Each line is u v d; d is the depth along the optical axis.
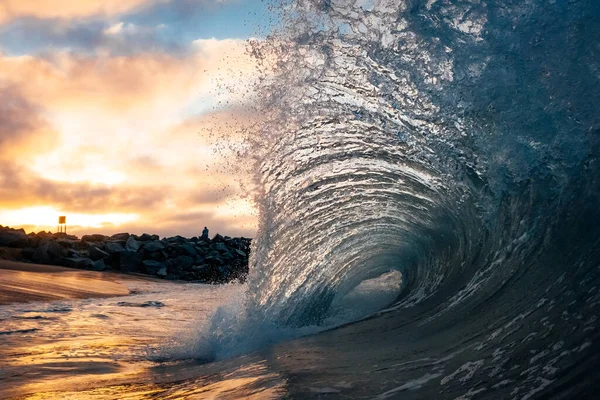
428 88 5.44
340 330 5.25
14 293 11.83
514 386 2.30
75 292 13.40
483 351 2.90
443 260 6.27
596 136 3.80
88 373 4.84
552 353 2.45
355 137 6.49
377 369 3.07
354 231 7.31
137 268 24.61
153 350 5.96
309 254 7.05
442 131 5.54
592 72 3.91
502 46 4.56
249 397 2.83
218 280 24.72
